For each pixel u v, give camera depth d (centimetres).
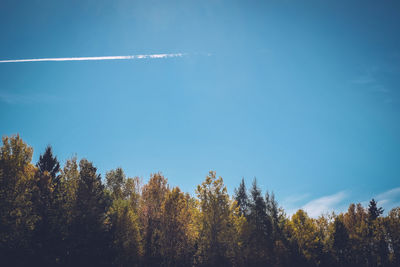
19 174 2517
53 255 2639
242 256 3094
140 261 2900
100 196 3186
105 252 2730
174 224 2925
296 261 3416
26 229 2545
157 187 3350
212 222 2998
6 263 2367
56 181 3606
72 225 2700
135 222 3023
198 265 2944
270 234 3684
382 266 3919
